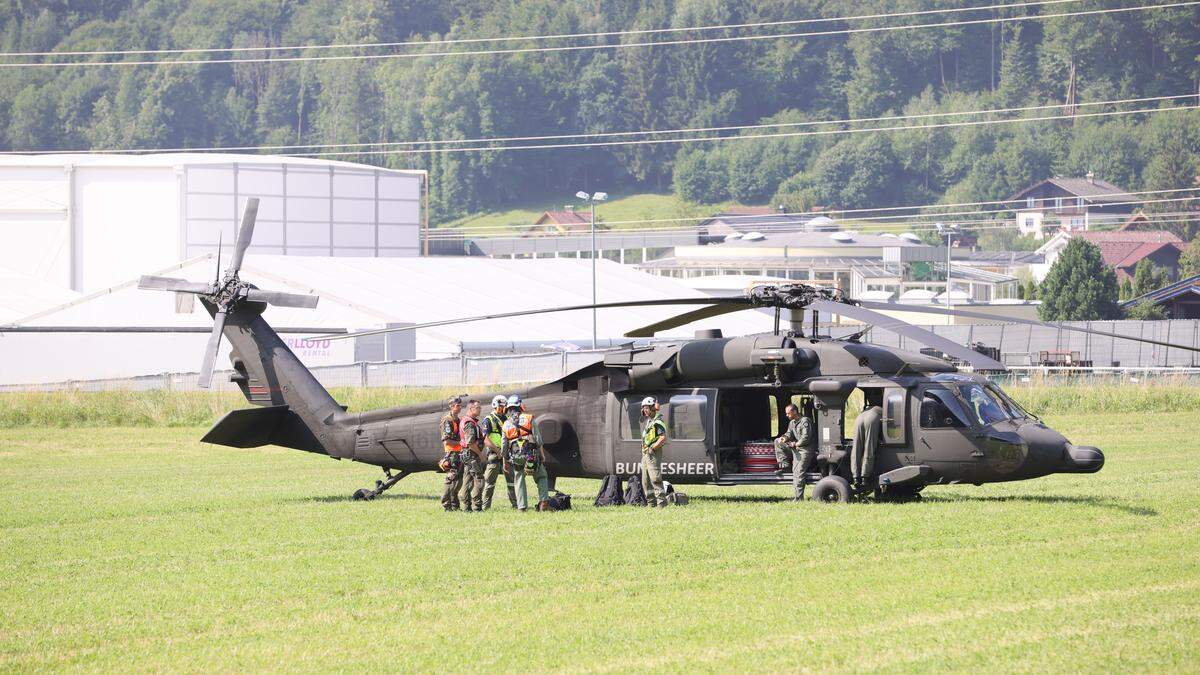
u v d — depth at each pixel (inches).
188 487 3575.3
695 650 1631.4
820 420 2847.0
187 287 3260.3
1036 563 2090.3
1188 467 3659.0
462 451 2915.8
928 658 1574.8
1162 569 2034.9
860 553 2207.2
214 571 2180.1
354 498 3186.5
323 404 3216.0
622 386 2974.9
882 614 1782.7
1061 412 6028.5
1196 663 1539.1
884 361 2839.6
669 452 2918.3
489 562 2187.5
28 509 3061.0
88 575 2177.7
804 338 2903.5
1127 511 2630.4
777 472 2910.9
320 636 1732.3
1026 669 1529.3
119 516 2935.5
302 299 3206.2
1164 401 6131.9
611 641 1676.9
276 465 4323.3
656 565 2132.1
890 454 2792.8
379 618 1823.3
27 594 2016.5
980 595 1877.5
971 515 2571.4
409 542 2443.4
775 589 1940.2
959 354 2349.9
